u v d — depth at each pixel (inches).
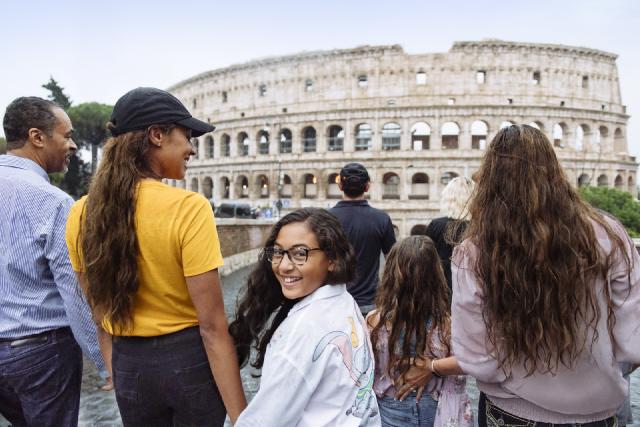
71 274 210.5
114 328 168.6
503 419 163.6
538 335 138.0
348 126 2938.0
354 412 154.9
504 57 2851.9
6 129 235.6
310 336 148.7
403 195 2805.1
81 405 529.7
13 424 247.3
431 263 236.8
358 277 341.7
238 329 187.3
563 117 2829.7
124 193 159.5
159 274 162.9
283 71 3147.1
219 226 1686.8
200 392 173.3
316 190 2984.7
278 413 140.9
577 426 151.9
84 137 3710.6
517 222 143.8
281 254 166.7
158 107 171.0
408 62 2898.6
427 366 229.5
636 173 2992.1
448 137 3191.4
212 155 3927.2
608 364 141.2
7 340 212.8
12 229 209.9
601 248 138.7
